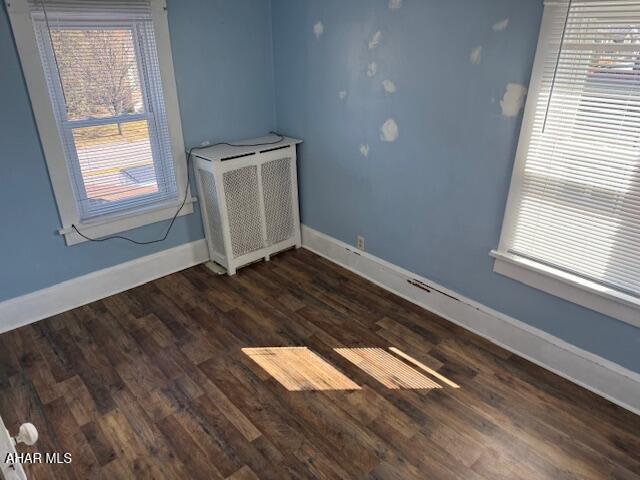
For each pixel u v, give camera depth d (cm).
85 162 272
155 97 288
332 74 294
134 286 314
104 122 272
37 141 251
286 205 346
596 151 191
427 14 231
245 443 195
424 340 258
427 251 278
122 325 273
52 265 277
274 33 325
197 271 332
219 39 303
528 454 188
